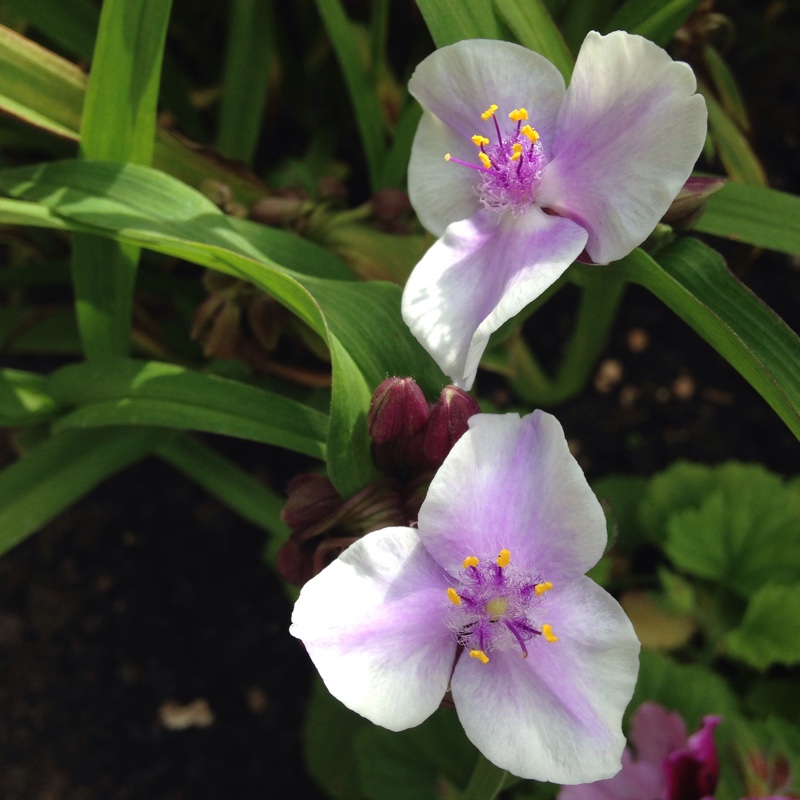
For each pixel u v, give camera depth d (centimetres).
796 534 21
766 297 26
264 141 27
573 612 12
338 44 19
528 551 12
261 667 25
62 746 24
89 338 18
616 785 15
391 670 12
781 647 19
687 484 22
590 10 18
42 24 18
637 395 27
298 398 22
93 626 25
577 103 13
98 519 26
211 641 25
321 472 23
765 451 26
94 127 15
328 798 23
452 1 15
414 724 12
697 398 26
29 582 25
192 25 24
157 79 15
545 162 14
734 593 22
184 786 23
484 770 13
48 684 24
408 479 14
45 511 18
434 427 13
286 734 24
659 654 20
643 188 13
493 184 14
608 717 12
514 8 15
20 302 27
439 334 14
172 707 24
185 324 24
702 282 14
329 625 12
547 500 12
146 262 23
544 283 13
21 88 16
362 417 14
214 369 22
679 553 21
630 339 27
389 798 20
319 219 18
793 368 14
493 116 14
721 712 18
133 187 15
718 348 14
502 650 12
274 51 24
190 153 17
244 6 20
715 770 14
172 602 25
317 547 14
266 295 18
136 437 19
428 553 12
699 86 19
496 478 12
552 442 12
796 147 27
